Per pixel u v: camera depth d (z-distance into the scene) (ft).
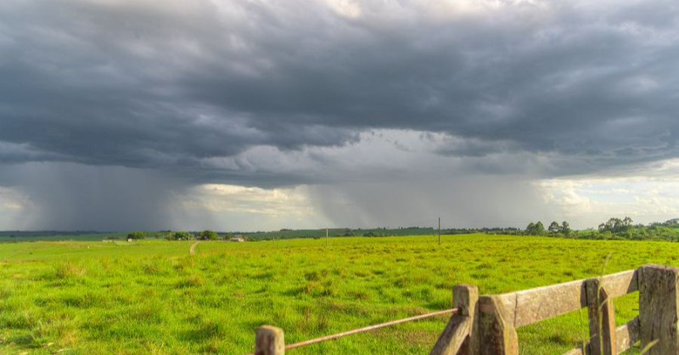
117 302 49.03
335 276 68.95
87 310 45.21
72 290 53.42
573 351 19.26
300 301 50.47
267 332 10.36
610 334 19.22
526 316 16.06
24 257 171.22
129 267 75.00
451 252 134.92
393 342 37.27
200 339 37.14
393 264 88.17
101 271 69.87
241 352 33.53
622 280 20.93
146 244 317.83
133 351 33.01
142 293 52.49
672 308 21.35
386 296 54.70
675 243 211.82
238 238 498.28
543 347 37.17
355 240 292.20
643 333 22.17
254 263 85.97
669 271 21.53
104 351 33.06
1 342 35.73
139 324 40.14
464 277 67.15
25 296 49.37
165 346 34.86
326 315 44.83
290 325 40.86
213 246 264.11
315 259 97.66
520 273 76.69
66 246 291.79
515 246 171.32
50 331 37.63
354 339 37.99
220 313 43.47
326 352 34.50
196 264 81.00
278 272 72.02
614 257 114.01
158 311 43.32
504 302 15.10
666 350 21.42
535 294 16.57
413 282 62.69
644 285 22.24
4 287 53.36
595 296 19.29
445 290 57.06
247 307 47.24
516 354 15.37
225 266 80.84
